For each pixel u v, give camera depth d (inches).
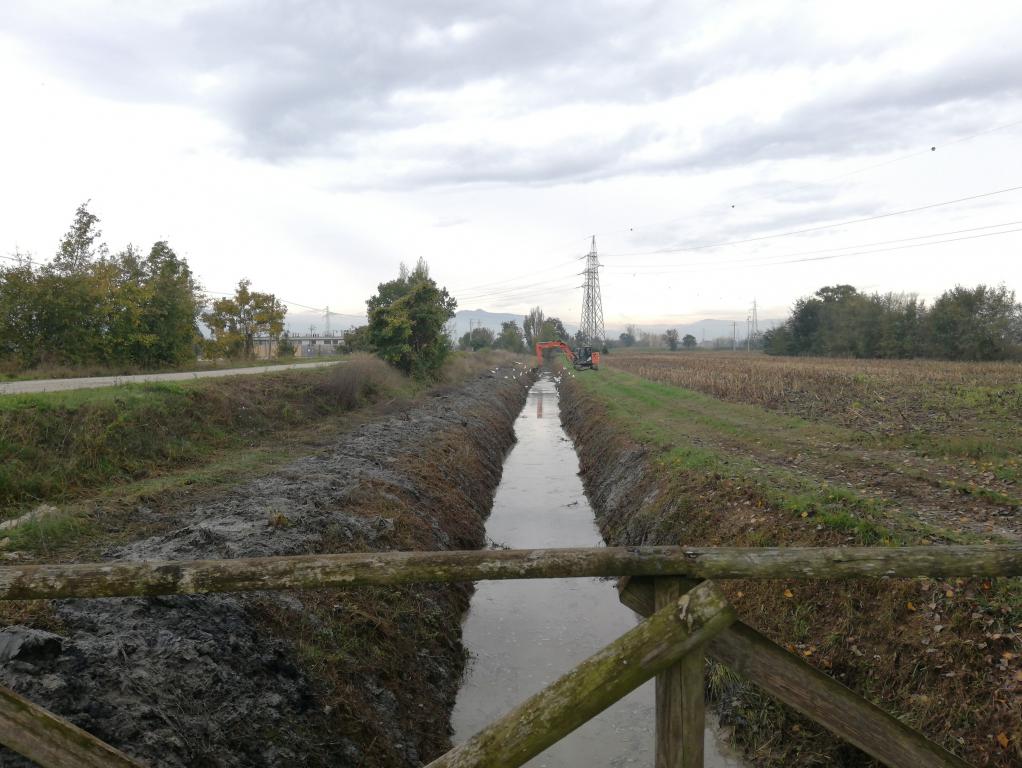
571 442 947.3
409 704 236.4
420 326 1206.3
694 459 472.1
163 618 190.4
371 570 88.9
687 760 87.3
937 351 1822.1
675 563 88.4
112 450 413.1
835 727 89.9
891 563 90.0
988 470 406.6
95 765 90.3
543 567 88.8
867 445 515.8
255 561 89.0
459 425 749.9
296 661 203.5
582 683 83.0
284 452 506.6
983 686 184.4
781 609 260.5
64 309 888.9
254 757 160.6
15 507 320.8
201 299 1296.8
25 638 150.8
